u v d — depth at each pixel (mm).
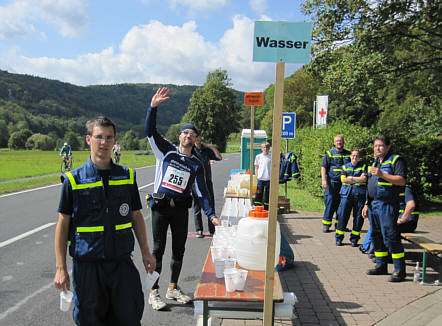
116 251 2662
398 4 10602
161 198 4211
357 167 7195
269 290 2844
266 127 92812
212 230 7738
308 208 11211
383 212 5203
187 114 76625
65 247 2672
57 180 17969
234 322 4023
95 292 2613
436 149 11461
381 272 5492
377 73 12211
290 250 5734
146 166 28281
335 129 11867
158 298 4363
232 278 3146
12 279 5172
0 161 38969
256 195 9664
